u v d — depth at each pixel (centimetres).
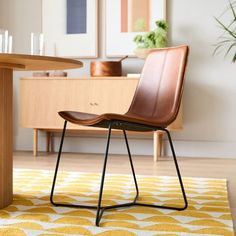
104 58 423
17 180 276
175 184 267
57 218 185
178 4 407
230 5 398
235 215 195
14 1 437
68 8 426
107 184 264
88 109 387
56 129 413
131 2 412
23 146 442
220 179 287
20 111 404
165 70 214
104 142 427
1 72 202
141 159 387
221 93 402
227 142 402
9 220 181
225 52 400
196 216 190
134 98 223
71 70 430
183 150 411
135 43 413
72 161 369
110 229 170
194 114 407
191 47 406
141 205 210
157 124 188
